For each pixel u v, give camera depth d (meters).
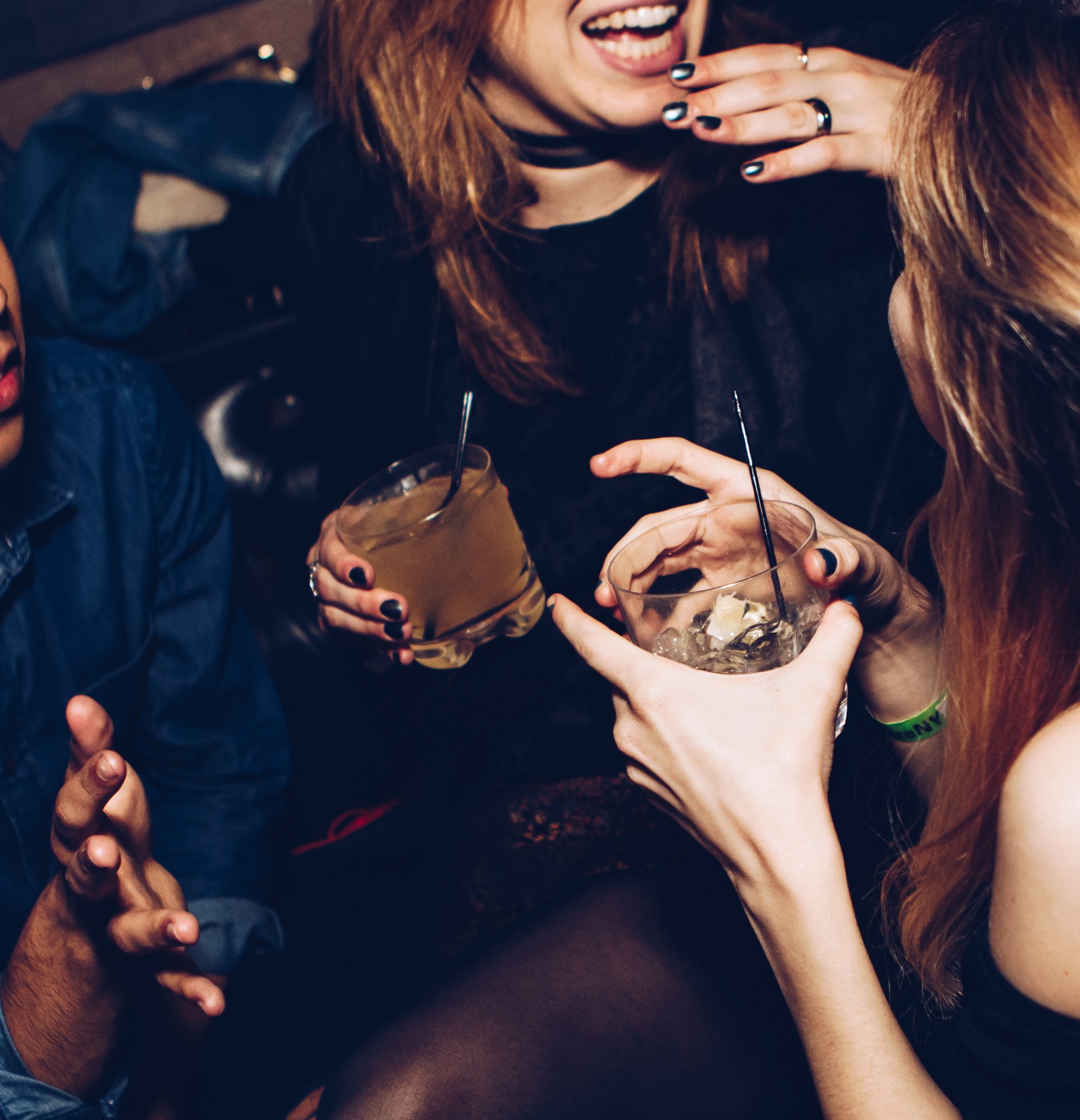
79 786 0.73
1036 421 0.67
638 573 0.93
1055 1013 0.62
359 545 1.09
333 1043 1.28
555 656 1.48
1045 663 0.72
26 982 0.87
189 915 0.73
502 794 1.40
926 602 1.00
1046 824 0.59
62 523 1.26
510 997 1.02
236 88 2.20
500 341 1.35
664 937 1.07
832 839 0.72
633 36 1.18
